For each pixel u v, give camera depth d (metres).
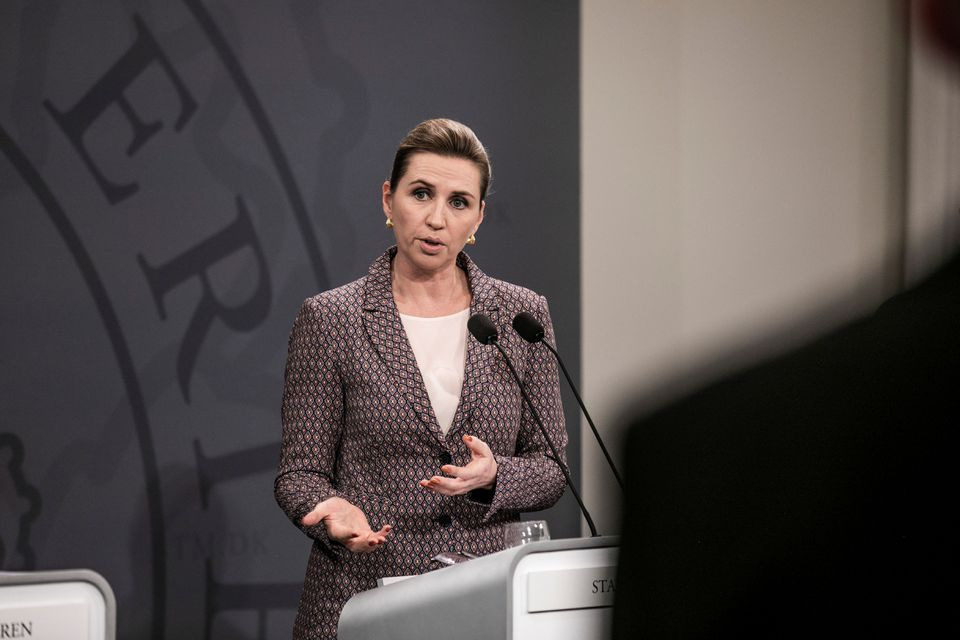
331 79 14.79
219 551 14.15
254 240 14.44
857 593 1.96
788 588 1.97
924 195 16.03
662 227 16.42
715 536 1.99
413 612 6.58
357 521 7.80
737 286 16.61
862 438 1.98
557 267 15.76
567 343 15.77
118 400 13.90
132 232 14.01
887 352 2.00
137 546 13.87
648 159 16.36
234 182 14.39
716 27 16.69
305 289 14.62
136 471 13.91
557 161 15.79
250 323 14.38
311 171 14.67
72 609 5.72
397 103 15.05
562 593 6.01
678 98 16.48
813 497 1.98
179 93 14.22
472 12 15.39
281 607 14.32
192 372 14.15
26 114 13.70
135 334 13.98
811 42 16.95
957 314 1.97
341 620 7.21
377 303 8.90
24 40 13.70
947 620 1.93
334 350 8.70
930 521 1.95
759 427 2.00
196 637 14.02
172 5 14.21
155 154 14.11
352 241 14.80
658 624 2.02
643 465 2.04
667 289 16.41
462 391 8.76
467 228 8.99
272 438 14.41
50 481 13.63
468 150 8.94
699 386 2.05
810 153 16.95
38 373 13.65
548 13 15.74
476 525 8.62
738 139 16.75
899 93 16.48
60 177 13.80
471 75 15.38
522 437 9.15
